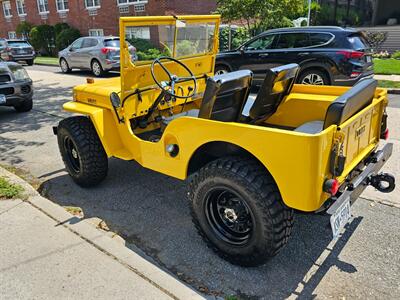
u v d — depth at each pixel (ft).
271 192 8.08
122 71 11.07
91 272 8.79
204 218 9.41
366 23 71.82
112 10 65.05
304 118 12.07
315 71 27.20
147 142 10.67
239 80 9.35
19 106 25.80
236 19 47.52
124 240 10.42
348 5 69.87
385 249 9.74
